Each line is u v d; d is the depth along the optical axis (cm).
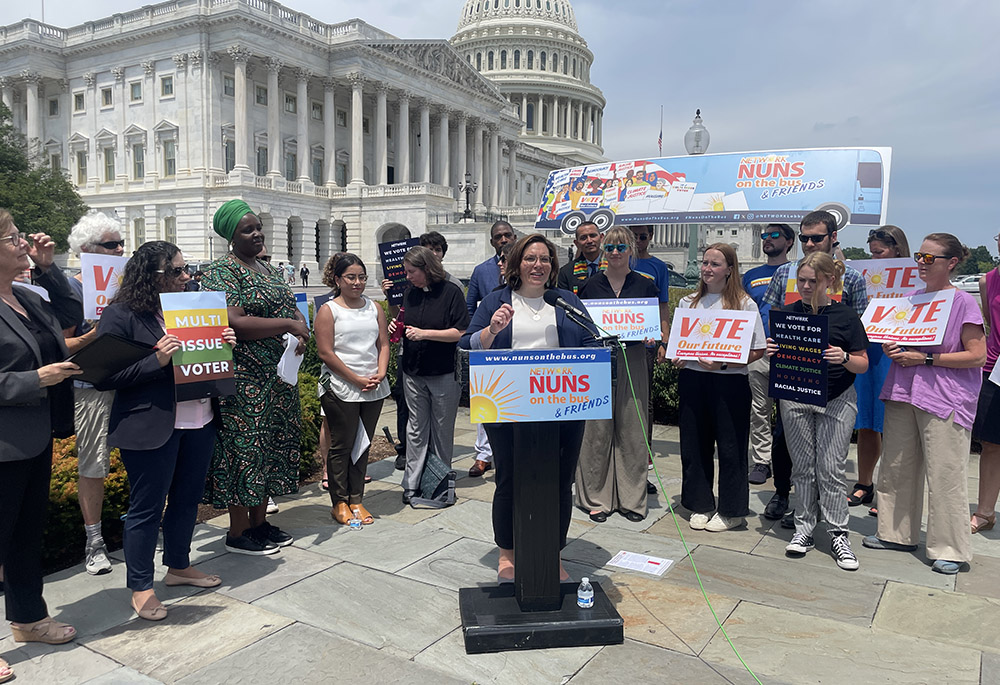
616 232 606
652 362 678
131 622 410
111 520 536
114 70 5362
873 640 388
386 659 368
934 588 457
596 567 489
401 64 5806
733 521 571
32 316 383
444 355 621
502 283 711
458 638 389
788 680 349
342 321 571
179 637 392
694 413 570
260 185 5044
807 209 694
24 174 3956
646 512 607
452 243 5147
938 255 494
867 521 600
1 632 400
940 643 386
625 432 589
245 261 512
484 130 7162
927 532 495
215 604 432
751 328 535
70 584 465
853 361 487
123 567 493
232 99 5244
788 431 517
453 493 630
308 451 723
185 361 413
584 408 370
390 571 480
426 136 6153
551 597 396
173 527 446
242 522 520
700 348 551
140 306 411
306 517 598
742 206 723
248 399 493
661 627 402
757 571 484
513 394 366
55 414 403
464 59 6575
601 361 371
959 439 482
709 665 362
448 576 471
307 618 413
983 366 525
